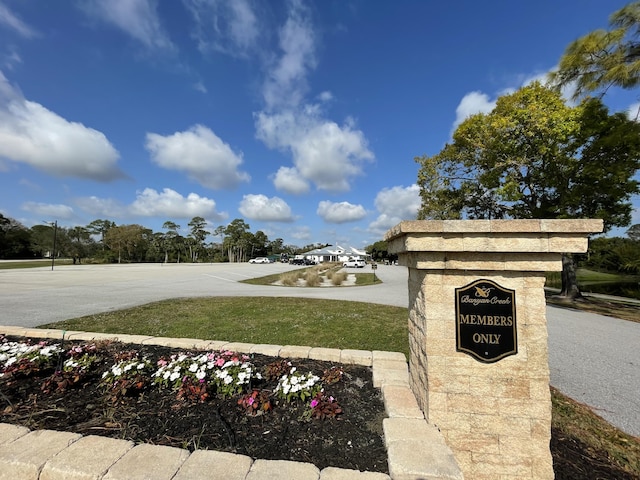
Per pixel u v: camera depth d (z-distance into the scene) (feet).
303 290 45.78
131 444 6.03
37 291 39.60
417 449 5.74
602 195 38.60
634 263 66.33
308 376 8.73
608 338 20.93
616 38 27.07
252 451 6.12
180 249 233.35
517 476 6.49
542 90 38.50
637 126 30.32
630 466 7.31
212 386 8.64
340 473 5.31
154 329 18.99
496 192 43.06
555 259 6.44
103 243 185.68
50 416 7.29
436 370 6.81
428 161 55.31
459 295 6.83
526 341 6.59
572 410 10.29
